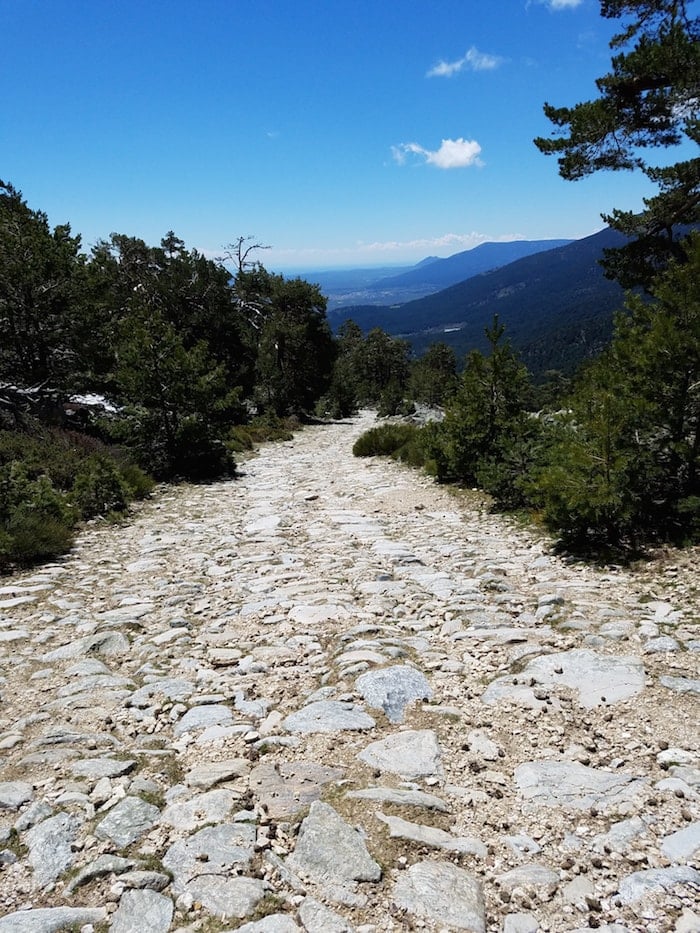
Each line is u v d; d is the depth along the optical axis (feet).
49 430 57.93
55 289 68.44
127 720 14.53
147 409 61.46
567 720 13.37
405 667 16.19
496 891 8.64
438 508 41.22
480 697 14.75
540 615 19.76
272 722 14.03
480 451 44.83
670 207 52.21
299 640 19.25
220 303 139.95
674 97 45.55
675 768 11.30
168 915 8.25
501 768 11.81
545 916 8.12
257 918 8.19
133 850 9.63
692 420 25.70
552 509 26.50
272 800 10.87
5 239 66.95
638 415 25.23
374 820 10.17
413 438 67.97
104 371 74.43
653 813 10.10
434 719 13.76
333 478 59.52
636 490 25.63
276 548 32.96
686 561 23.13
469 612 20.62
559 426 36.94
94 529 38.63
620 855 9.18
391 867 9.11
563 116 50.78
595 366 31.60
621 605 19.90
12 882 9.07
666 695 14.02
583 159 51.49
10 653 19.27
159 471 61.31
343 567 28.09
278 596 24.12
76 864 9.37
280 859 9.34
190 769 12.14
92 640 19.83
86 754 12.85
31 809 10.75
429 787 11.26
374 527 37.04
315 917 8.14
